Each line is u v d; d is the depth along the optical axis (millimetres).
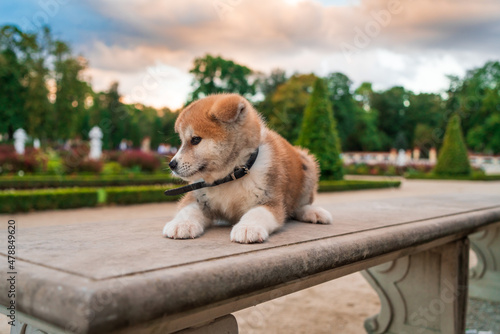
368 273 3553
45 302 1033
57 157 20484
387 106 57250
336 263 1768
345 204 3883
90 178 15656
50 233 2033
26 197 10211
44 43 33031
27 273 1154
